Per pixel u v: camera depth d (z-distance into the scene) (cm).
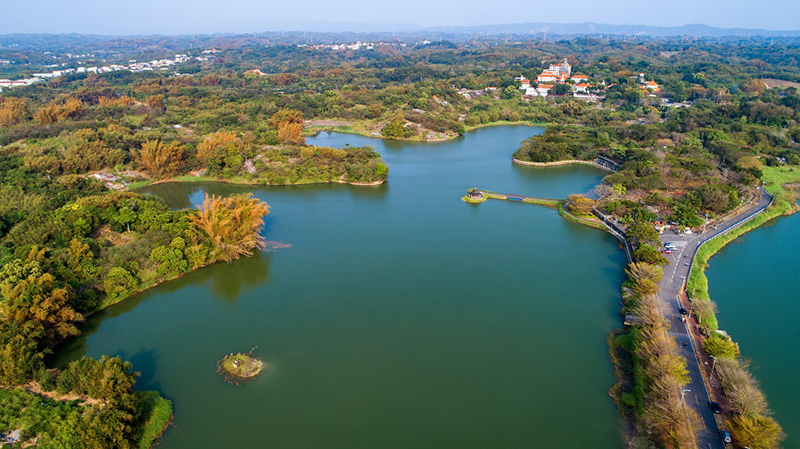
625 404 8744
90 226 14025
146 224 14562
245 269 13900
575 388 9231
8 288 9962
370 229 16875
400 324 11269
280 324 11256
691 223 15925
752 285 12988
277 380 9406
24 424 7756
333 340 10662
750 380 8556
